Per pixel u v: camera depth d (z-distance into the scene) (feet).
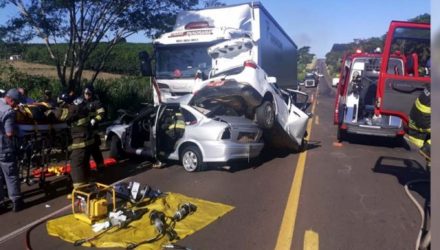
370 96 40.98
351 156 34.50
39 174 25.45
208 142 27.55
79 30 44.83
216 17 40.27
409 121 18.21
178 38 37.42
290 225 18.01
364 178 26.86
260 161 32.27
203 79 36.37
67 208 20.56
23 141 22.61
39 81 45.14
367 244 16.15
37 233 17.21
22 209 20.48
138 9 46.29
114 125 32.99
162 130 29.60
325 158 33.55
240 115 31.78
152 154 29.27
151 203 20.83
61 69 49.01
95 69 54.54
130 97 58.59
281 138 34.47
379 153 36.11
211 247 15.70
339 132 41.24
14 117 19.81
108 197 21.18
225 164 28.84
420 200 21.89
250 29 38.83
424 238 13.16
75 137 22.33
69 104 23.25
